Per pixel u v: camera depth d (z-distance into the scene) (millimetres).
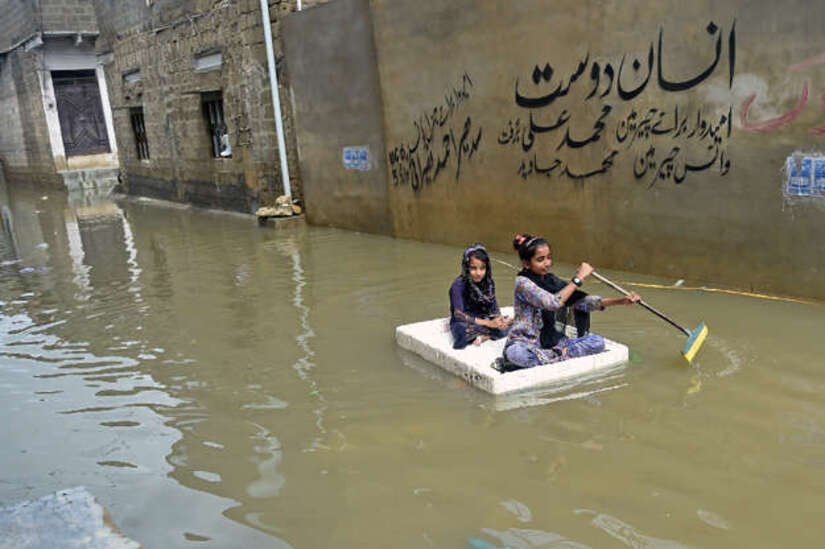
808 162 6004
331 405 4707
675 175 7055
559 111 8078
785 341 5320
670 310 6223
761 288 6570
